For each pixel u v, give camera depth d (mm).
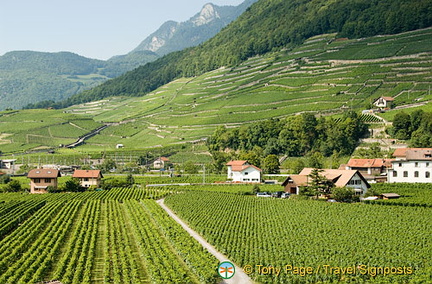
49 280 83500
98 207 151750
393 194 149000
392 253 89500
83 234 110250
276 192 172500
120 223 126625
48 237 106750
